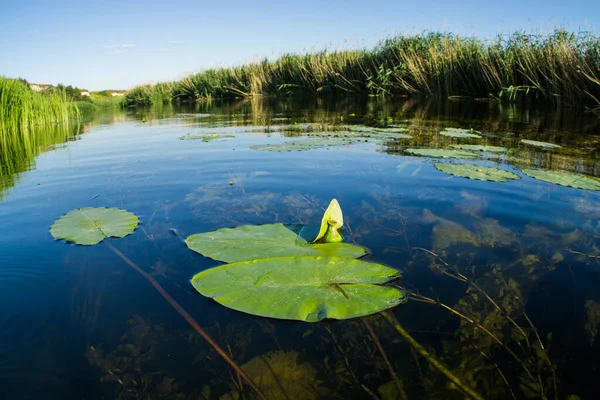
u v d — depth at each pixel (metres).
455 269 1.78
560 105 9.10
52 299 1.59
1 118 7.70
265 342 1.35
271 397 1.14
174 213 2.57
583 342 1.32
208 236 2.08
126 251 2.01
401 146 4.75
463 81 11.95
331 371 1.23
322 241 2.03
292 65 18.84
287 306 1.45
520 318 1.45
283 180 3.33
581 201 2.62
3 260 1.91
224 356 1.29
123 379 1.20
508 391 1.14
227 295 1.54
